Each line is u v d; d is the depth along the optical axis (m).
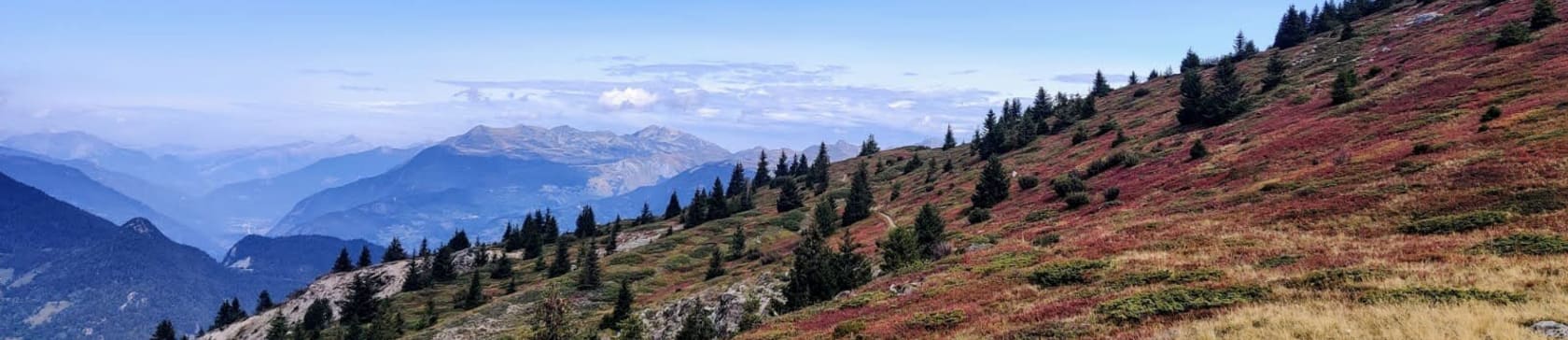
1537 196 29.25
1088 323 20.38
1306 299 19.92
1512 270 20.42
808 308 37.22
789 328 31.86
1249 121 83.56
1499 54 72.38
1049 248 39.97
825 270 43.34
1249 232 34.66
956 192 99.81
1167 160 72.62
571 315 74.06
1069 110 157.12
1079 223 50.75
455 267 136.25
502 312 80.19
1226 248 31.50
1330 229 32.34
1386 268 22.50
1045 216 60.16
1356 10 156.75
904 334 24.27
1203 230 37.28
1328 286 21.20
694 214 140.12
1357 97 74.62
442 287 116.12
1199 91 101.19
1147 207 50.97
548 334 42.22
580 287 87.56
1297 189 42.81
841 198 145.00
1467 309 16.45
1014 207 71.56
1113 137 107.94
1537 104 47.72
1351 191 38.03
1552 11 81.62
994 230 58.53
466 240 178.12
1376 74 88.31
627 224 169.00
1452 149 41.25
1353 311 17.52
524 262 130.75
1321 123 66.56
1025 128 140.62
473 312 82.69
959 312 25.59
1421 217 30.94
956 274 35.72
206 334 129.38
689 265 98.94
